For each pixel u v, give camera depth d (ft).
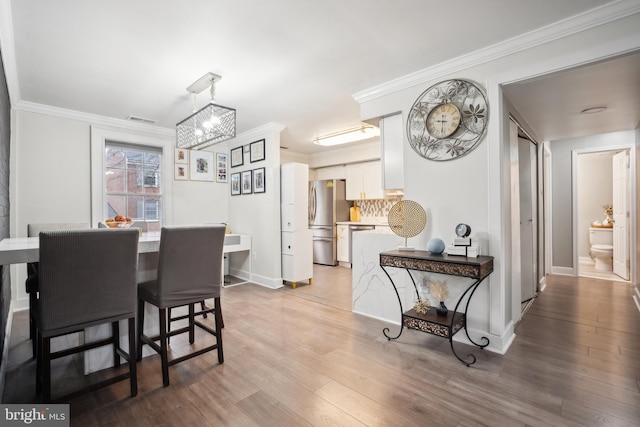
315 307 11.51
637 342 8.15
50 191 11.80
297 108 12.28
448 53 8.04
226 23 6.61
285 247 14.85
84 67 8.53
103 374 6.80
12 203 10.90
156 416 5.31
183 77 9.25
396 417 5.24
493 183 7.76
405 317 7.98
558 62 6.84
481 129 7.97
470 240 7.65
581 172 20.84
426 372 6.72
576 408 5.43
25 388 6.25
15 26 6.54
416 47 7.73
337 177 21.80
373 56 8.14
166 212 14.89
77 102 11.25
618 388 6.04
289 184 14.73
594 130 12.67
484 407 5.49
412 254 8.26
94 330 6.96
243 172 16.37
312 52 7.91
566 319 9.95
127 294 5.78
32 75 8.98
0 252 4.89
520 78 7.38
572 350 7.72
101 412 5.41
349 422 5.14
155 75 9.10
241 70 8.86
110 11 6.12
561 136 13.69
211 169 16.67
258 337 8.70
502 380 6.37
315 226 21.42
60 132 12.03
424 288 9.03
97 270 5.39
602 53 6.31
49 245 4.88
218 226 6.94
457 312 8.30
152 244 6.76
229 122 9.36
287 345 8.16
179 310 11.07
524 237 11.87
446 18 6.55
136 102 11.30
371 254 10.39
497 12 6.35
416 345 8.13
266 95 10.84
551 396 5.80
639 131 11.35
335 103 11.72
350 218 21.84
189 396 5.89
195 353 6.73
